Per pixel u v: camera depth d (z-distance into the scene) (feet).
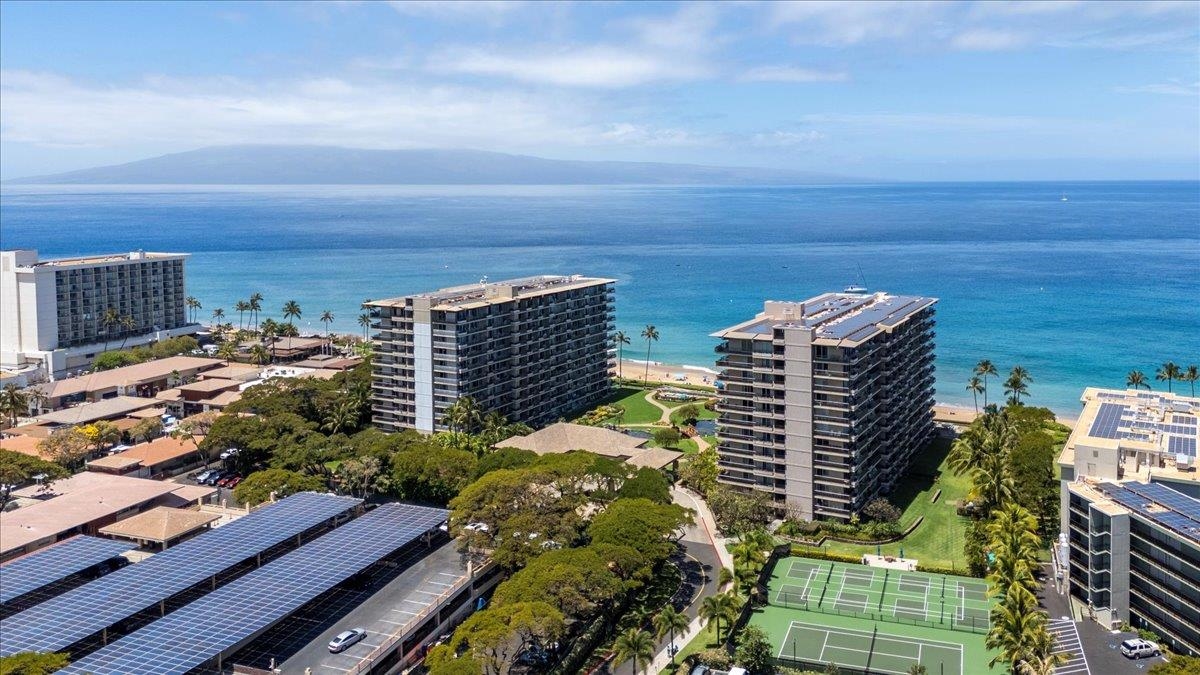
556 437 654.12
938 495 633.61
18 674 340.80
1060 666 388.37
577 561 426.51
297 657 394.32
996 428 632.79
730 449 594.65
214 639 376.68
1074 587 460.14
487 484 499.51
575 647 413.18
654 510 483.92
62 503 538.88
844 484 561.02
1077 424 548.72
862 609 462.60
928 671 401.08
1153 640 409.08
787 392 567.18
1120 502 438.40
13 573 440.04
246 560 488.44
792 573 507.71
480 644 362.74
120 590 418.92
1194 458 480.23
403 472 579.07
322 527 533.55
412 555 501.97
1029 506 540.11
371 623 424.46
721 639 427.74
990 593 421.59
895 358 654.94
